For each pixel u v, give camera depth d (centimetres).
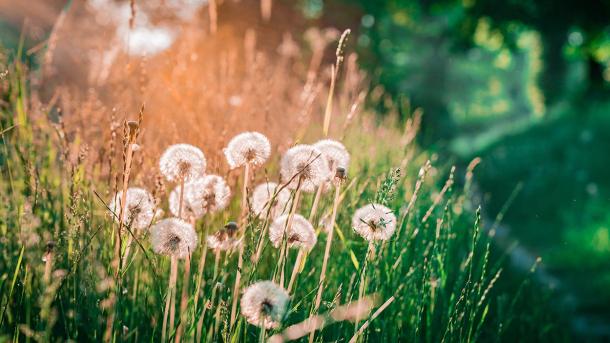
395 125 588
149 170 271
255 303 163
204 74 382
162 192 227
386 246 251
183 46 353
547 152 1420
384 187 211
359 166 355
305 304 221
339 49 209
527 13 1944
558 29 1948
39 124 292
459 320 235
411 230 283
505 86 5031
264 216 220
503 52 2347
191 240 180
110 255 210
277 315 163
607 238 750
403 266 273
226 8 1165
